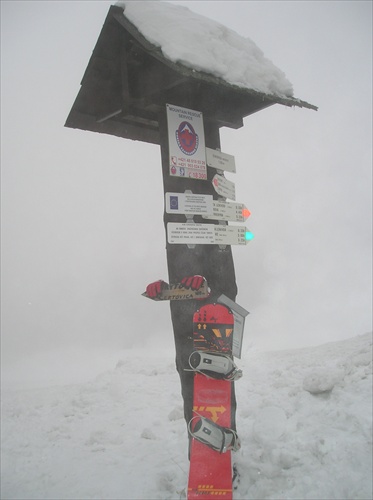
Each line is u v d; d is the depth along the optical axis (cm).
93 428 560
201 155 380
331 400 436
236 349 342
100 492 379
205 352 326
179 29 338
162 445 461
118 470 417
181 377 363
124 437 508
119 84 428
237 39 383
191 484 312
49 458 480
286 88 391
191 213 366
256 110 418
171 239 356
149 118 415
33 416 661
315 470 341
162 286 350
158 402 626
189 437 357
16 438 563
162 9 354
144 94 391
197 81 368
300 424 403
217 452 316
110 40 398
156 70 381
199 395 325
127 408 618
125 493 372
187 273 362
